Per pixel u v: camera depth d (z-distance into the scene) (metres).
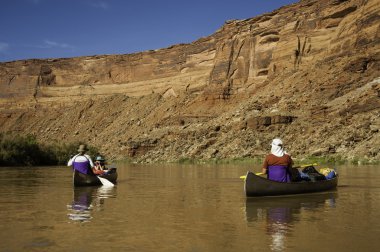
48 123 135.38
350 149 48.78
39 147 59.09
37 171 35.06
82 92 140.38
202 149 70.31
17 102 147.38
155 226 8.75
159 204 12.05
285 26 94.38
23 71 151.38
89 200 13.08
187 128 86.69
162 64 126.62
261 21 102.62
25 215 10.14
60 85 145.75
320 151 50.59
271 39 96.62
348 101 60.22
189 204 12.05
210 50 115.00
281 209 10.98
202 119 90.62
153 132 94.44
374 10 74.06
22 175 28.28
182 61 121.44
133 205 11.88
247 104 80.81
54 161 60.03
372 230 8.23
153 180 22.70
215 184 19.55
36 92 146.88
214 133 74.00
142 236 7.84
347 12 84.06
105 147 104.00
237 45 103.81
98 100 132.50
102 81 139.12
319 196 13.70
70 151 62.62
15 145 55.03
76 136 122.12
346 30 78.94
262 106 76.12
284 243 7.27
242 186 18.33
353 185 17.59
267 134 64.62
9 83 151.75
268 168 14.05
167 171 34.34
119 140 103.75
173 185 19.00
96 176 18.47
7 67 154.88
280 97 75.19
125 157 86.69
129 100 127.50
